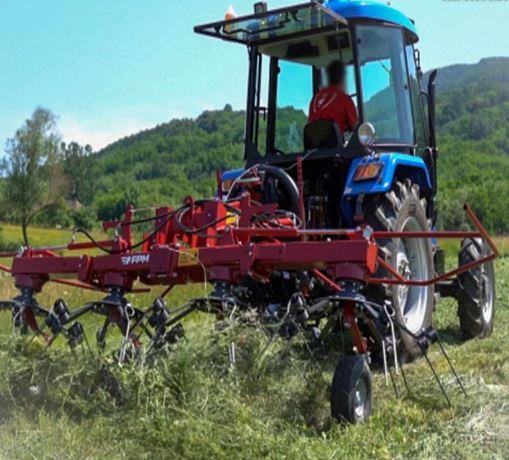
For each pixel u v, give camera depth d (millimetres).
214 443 3990
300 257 4699
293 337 4785
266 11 6391
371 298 6348
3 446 4148
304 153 6941
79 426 4398
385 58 6906
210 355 4574
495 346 7180
